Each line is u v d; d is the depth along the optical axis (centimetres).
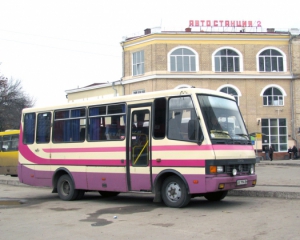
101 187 1252
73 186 1345
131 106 1198
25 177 1499
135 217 997
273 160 3791
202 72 3725
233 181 1043
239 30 3916
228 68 3800
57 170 1394
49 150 1427
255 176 1129
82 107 1345
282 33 3941
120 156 1204
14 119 4522
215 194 1212
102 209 1155
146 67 3744
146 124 1152
